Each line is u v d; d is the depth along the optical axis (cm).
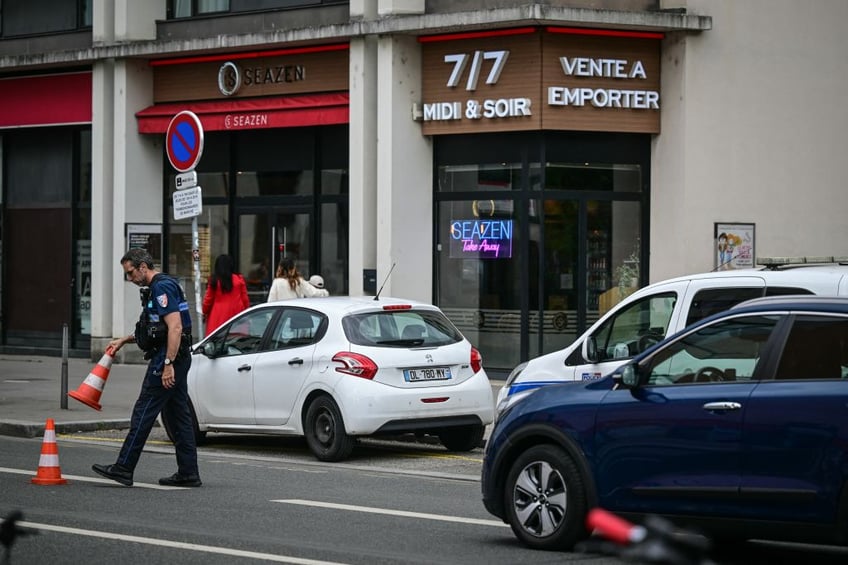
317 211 3881
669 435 1333
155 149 4144
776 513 1262
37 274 4481
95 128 4150
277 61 3850
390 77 3525
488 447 1488
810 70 3581
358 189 3606
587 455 1391
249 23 3881
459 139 3569
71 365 4134
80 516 1655
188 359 1942
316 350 2300
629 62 3456
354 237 3612
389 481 2047
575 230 3500
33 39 4347
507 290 3534
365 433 2233
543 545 1423
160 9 4103
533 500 1437
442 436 2453
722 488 1295
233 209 4053
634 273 3528
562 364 1970
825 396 1246
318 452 2288
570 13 3312
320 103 3719
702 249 3453
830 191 3609
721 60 3462
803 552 1466
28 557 1377
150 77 4119
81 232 4391
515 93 3428
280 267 3052
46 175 4456
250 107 3850
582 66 3406
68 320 4412
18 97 4403
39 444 2520
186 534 1526
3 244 4572
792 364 1286
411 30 3462
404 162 3550
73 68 4259
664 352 1377
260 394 2377
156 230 4128
